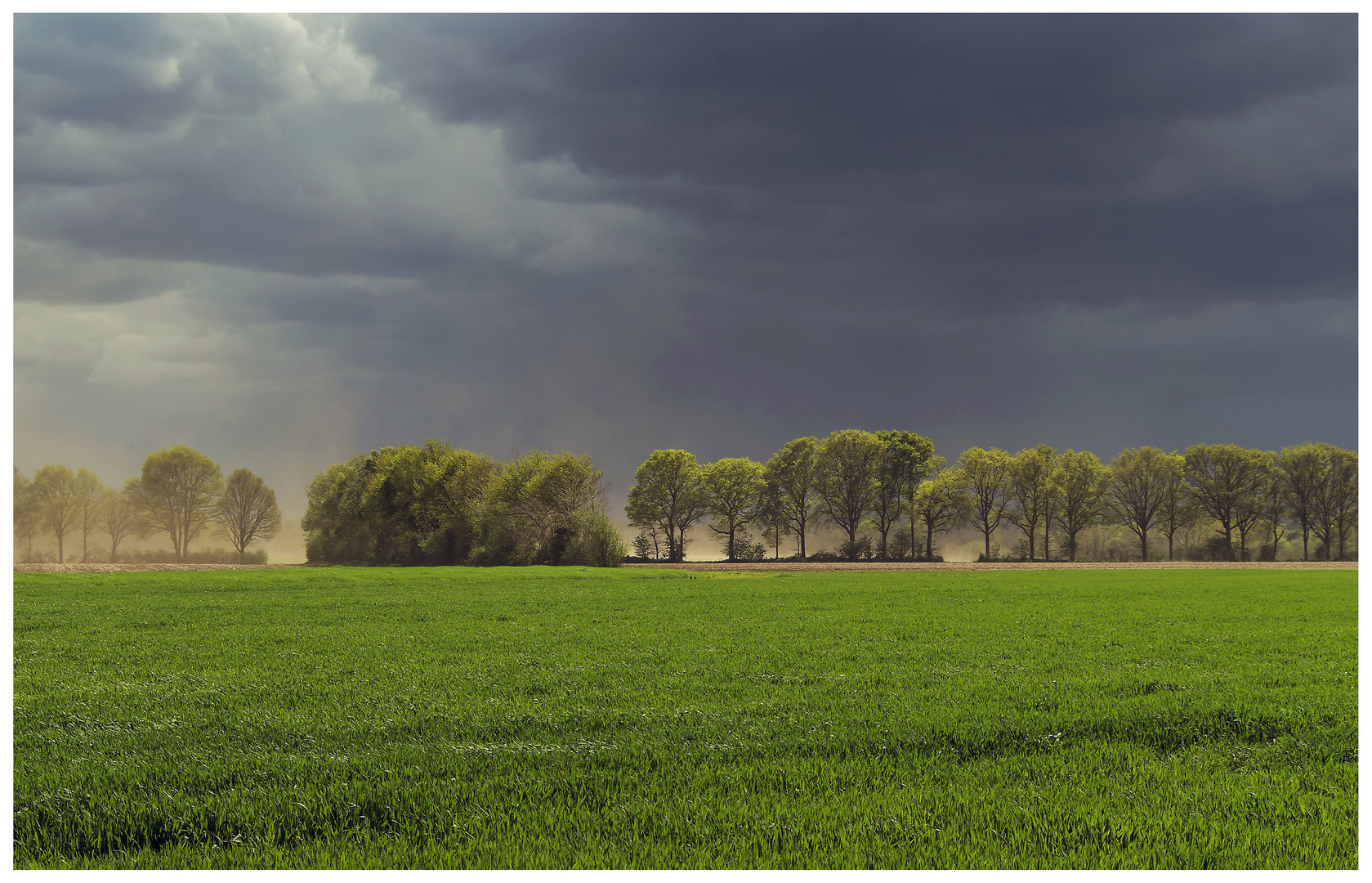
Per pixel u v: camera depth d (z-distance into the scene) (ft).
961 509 385.70
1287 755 33.99
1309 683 49.06
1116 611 99.30
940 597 125.90
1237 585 150.20
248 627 85.20
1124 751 34.63
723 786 30.27
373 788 29.58
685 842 25.29
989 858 23.94
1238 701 42.73
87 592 139.23
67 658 63.41
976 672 54.24
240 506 442.50
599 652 65.16
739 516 389.39
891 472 393.50
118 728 39.34
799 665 58.13
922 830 26.03
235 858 24.09
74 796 28.60
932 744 35.47
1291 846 24.68
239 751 34.83
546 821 26.78
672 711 42.09
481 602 118.21
